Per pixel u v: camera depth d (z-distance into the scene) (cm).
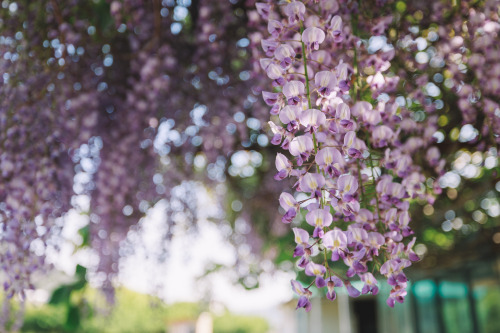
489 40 95
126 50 139
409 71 106
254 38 98
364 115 79
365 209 72
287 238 245
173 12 136
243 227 239
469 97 98
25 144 113
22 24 118
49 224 114
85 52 133
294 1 73
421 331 466
